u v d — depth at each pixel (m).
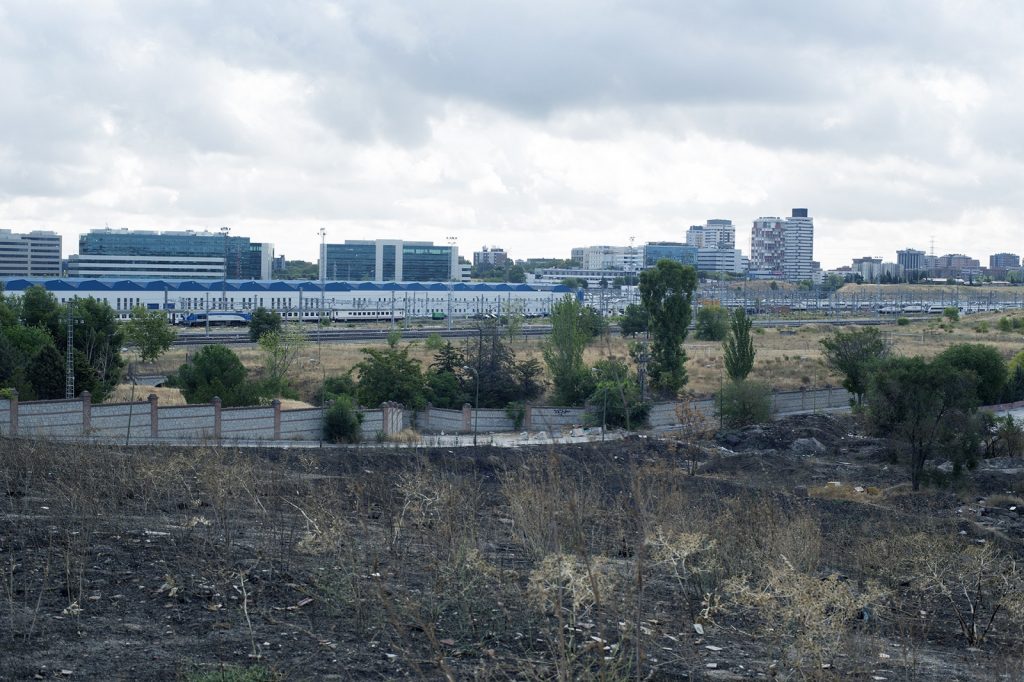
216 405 41.69
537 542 16.70
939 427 34.12
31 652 12.05
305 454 34.28
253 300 135.88
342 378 57.97
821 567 20.16
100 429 38.56
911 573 20.19
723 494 30.31
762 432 46.12
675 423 52.91
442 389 55.59
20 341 54.81
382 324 135.88
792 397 58.66
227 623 13.64
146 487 22.70
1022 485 33.56
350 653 12.55
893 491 33.66
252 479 23.64
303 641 12.99
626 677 10.79
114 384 55.34
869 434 47.00
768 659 12.88
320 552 16.38
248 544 18.02
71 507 19.78
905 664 13.84
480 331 60.16
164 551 17.14
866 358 58.94
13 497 21.83
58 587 14.71
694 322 137.62
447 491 20.31
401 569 15.45
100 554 16.67
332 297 142.12
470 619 13.69
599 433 47.28
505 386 57.59
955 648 15.69
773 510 22.02
